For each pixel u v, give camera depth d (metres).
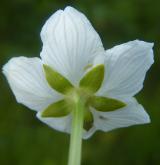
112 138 0.22
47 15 0.22
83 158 0.22
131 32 0.23
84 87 0.11
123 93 0.11
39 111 0.11
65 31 0.10
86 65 0.10
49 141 0.22
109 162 0.22
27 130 0.22
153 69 0.23
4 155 0.22
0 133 0.22
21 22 0.22
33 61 0.11
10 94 0.22
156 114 0.22
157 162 0.22
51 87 0.11
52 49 0.10
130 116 0.11
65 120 0.11
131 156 0.22
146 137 0.22
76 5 0.22
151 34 0.23
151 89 0.23
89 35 0.10
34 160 0.22
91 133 0.11
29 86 0.11
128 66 0.10
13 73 0.11
